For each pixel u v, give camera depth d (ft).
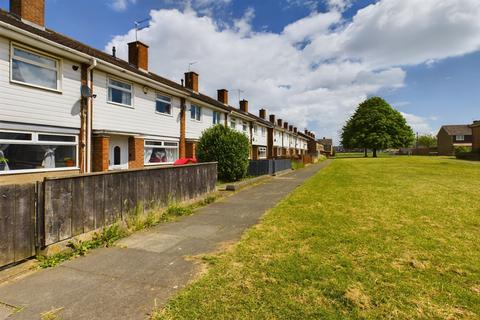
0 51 27.76
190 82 74.54
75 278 12.72
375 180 53.11
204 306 10.27
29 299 10.93
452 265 13.69
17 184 13.51
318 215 24.36
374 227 20.35
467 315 9.68
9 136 28.66
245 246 16.69
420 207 27.40
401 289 11.36
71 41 42.09
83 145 36.27
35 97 30.99
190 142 60.18
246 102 116.78
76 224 16.37
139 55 52.47
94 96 37.42
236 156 50.52
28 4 33.68
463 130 231.71
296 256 14.92
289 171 86.02
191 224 22.48
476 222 21.66
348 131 205.36
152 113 49.62
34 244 14.30
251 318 9.53
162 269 13.66
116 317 9.72
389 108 195.52
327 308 10.11
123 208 20.17
